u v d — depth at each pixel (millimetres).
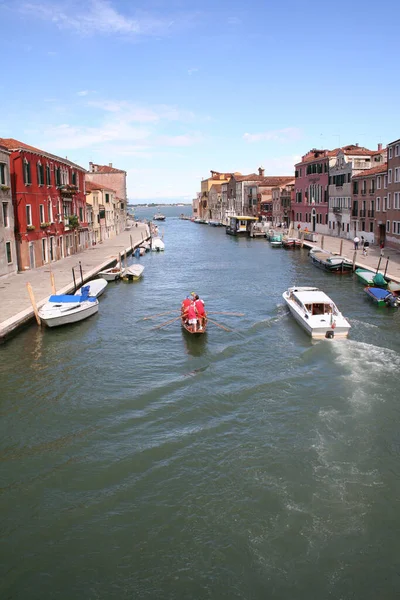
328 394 14523
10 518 9664
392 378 15586
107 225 66000
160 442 12148
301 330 20891
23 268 33031
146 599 7902
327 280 33344
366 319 22828
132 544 8977
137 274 34656
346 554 8641
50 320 20938
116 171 84625
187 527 9320
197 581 8195
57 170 39406
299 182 71188
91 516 9680
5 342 19188
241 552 8719
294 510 9656
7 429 12945
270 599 7863
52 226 38312
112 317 23828
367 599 7848
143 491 10367
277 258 47188
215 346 19109
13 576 8352
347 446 11805
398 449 11664
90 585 8180
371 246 46781
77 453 11781
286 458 11344
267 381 15562
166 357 18047
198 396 14648
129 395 14812
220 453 11625
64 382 15836
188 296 28891
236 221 77812
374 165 55969
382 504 9797
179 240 72250
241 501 9945
